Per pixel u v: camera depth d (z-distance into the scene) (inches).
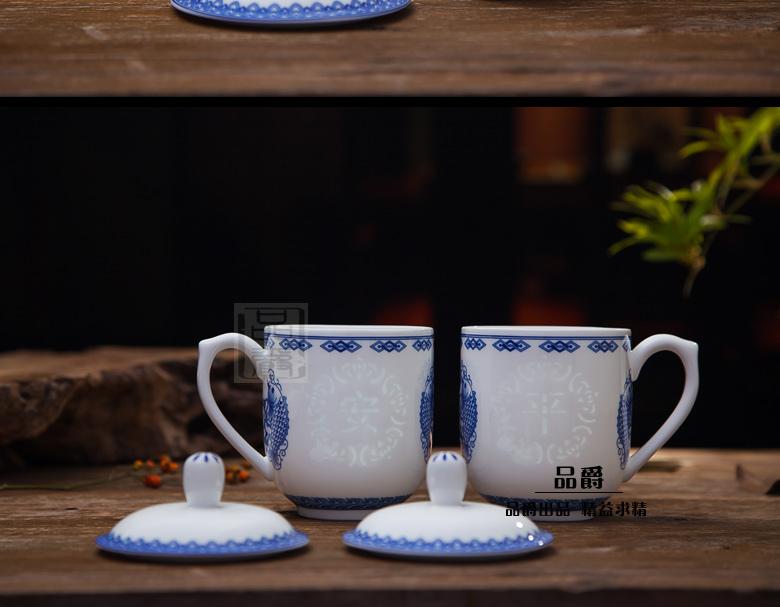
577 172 85.0
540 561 28.5
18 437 44.3
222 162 86.3
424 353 34.1
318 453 32.9
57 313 87.7
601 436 33.4
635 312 87.0
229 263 87.8
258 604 25.5
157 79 30.1
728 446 86.7
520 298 87.7
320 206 87.4
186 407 50.8
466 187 86.5
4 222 86.0
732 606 26.0
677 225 57.5
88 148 85.4
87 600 25.3
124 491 41.7
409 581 26.1
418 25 35.0
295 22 34.3
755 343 86.4
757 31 34.2
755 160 58.1
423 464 34.2
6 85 30.0
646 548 30.4
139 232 87.1
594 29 34.5
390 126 86.1
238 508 29.2
